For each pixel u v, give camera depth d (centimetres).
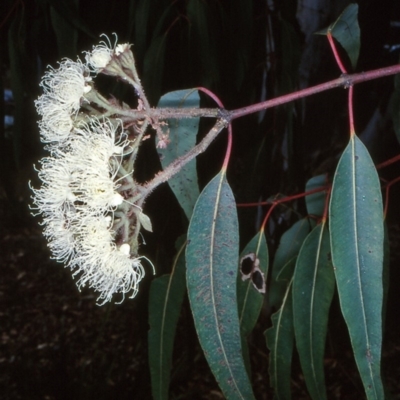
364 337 28
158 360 42
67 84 30
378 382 28
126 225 29
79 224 30
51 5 52
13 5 62
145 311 62
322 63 72
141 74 57
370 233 29
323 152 76
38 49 70
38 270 133
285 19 61
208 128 64
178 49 61
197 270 31
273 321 43
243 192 63
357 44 35
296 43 57
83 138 29
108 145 28
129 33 58
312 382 39
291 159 62
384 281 40
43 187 32
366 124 77
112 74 30
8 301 123
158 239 61
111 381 95
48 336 110
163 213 61
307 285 39
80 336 109
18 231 147
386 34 70
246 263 51
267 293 89
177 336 102
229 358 30
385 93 70
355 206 30
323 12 69
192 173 36
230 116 28
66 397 90
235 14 60
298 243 48
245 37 60
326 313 39
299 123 64
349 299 29
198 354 97
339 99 74
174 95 36
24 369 98
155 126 29
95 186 27
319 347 39
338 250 29
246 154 69
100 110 30
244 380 30
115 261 29
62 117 30
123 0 65
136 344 104
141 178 58
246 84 67
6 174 64
